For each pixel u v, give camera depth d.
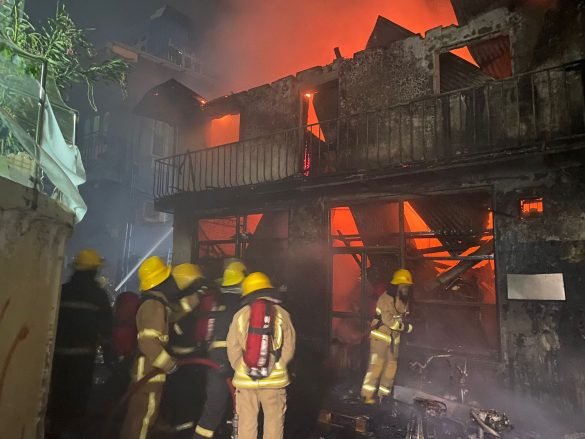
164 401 4.70
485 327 6.87
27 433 2.26
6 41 2.68
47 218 2.34
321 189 7.93
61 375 3.85
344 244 8.58
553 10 6.15
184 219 10.96
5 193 1.91
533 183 5.88
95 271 4.27
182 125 12.26
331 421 5.01
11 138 2.89
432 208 7.30
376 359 5.81
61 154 3.16
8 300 2.04
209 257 10.48
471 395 5.91
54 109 3.57
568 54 5.88
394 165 6.74
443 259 6.66
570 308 5.37
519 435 4.65
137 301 4.03
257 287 3.70
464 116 6.78
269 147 9.59
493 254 6.20
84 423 4.07
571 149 5.14
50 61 3.85
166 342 3.73
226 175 10.59
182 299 4.53
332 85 8.95
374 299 7.30
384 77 7.87
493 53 7.25
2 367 2.02
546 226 5.70
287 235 9.34
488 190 6.31
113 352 4.42
